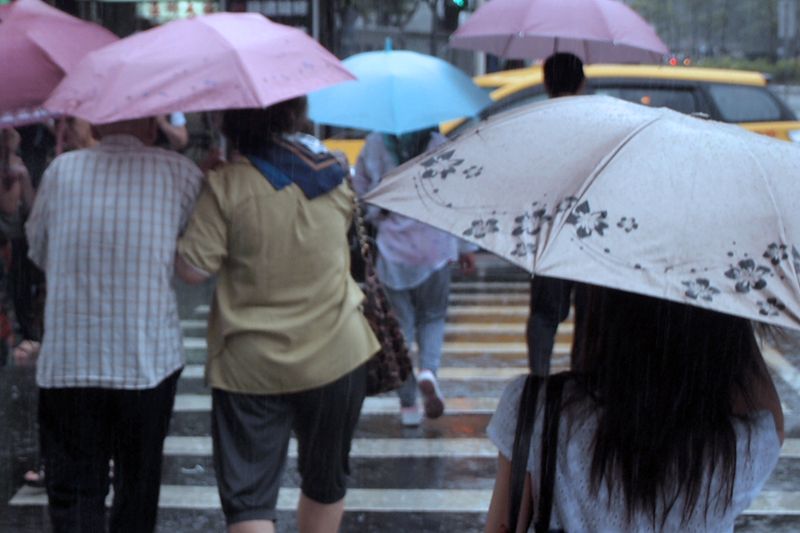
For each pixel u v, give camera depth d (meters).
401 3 15.09
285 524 6.05
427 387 7.37
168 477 6.71
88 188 4.22
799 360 9.58
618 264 2.29
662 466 2.39
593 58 8.36
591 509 2.46
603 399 2.45
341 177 4.43
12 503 6.09
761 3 28.83
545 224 2.40
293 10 13.66
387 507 6.24
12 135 6.41
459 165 2.65
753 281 2.27
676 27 28.70
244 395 4.30
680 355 2.41
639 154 2.46
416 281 7.07
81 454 4.34
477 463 6.99
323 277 4.35
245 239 4.25
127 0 10.27
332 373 4.37
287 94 4.07
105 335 4.21
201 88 4.00
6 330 6.99
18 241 6.55
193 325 10.59
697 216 2.35
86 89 4.07
